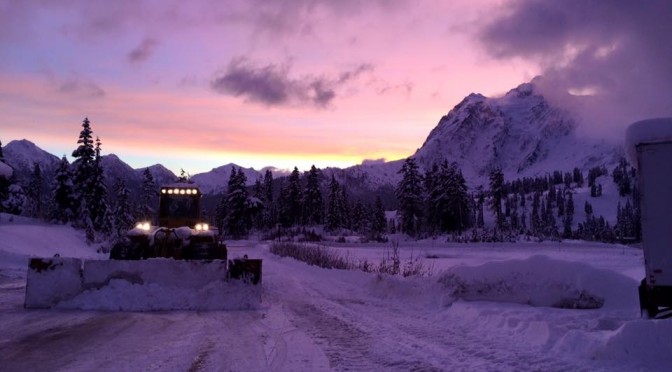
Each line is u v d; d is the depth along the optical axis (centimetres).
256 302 1185
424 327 964
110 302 1130
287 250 3472
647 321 716
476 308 1041
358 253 3841
